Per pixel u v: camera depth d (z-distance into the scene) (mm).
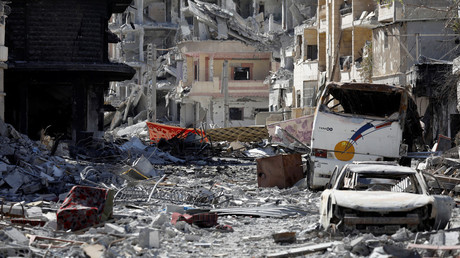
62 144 50531
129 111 130500
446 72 48594
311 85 84500
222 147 67312
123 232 17312
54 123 62625
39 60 56625
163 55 141250
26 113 56750
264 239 17172
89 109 58406
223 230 18922
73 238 16656
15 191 28172
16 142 36344
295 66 90625
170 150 62656
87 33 57312
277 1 130500
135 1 138500
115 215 20781
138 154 54219
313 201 26609
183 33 131375
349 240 15773
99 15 57719
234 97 111125
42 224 19203
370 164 20047
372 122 30547
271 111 103938
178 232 18031
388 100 33344
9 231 15766
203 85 111438
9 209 20156
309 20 89812
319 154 30531
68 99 62688
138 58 137625
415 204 16828
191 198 26047
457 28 42938
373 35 61500
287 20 108812
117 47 143875
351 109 34312
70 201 19312
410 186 19391
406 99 30922
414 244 13930
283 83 99312
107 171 32531
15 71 55312
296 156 32781
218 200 26438
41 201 23781
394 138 30578
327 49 75938
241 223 20875
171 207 22203
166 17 144500
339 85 31062
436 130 50000
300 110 84500
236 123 111625
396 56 57094
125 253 14602
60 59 56906
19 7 56344
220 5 133625
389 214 17016
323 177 30328
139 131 107750
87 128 58250
